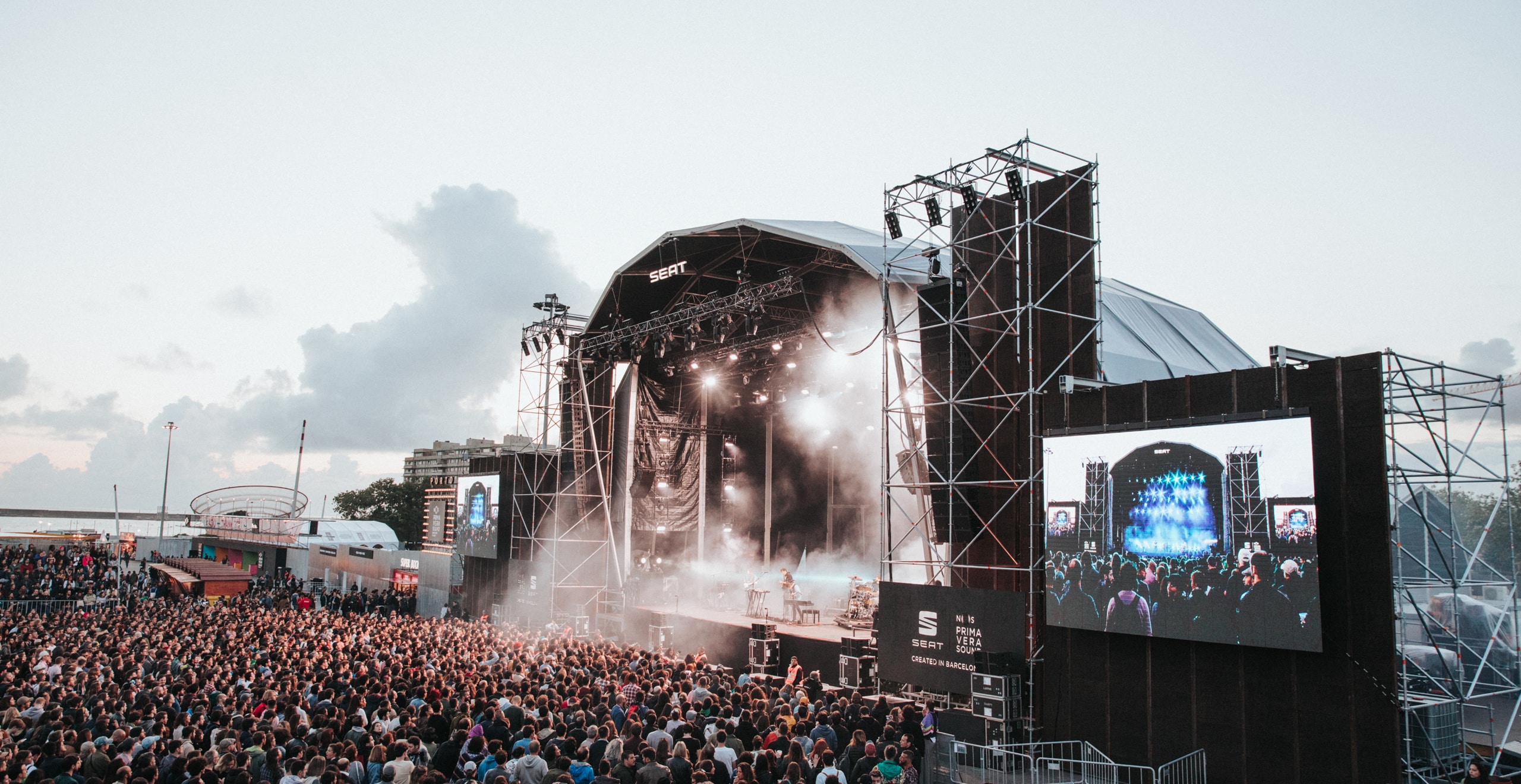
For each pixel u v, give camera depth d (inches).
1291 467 661.3
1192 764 700.7
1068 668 789.2
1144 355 1058.1
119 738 487.5
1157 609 724.0
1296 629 644.7
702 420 1732.3
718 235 1285.7
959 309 932.0
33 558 2623.0
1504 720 792.9
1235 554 683.4
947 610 865.5
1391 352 650.8
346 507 5059.1
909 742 596.4
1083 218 880.3
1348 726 632.4
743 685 783.7
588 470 1612.9
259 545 3112.7
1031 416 856.9
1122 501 759.1
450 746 496.7
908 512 1451.8
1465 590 879.1
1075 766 768.3
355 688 674.2
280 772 444.8
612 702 652.1
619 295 1502.2
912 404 1108.5
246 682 743.1
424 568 2032.5
